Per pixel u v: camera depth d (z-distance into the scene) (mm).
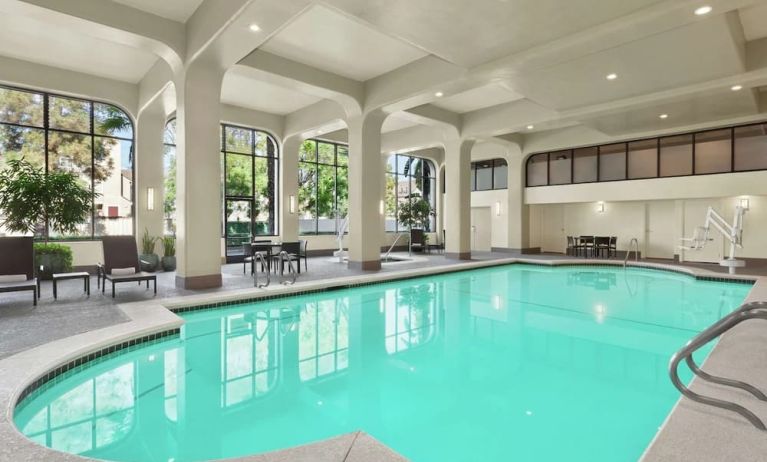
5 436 2254
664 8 5102
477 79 7609
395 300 7230
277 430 2869
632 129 11484
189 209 6996
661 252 13281
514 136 14281
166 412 3135
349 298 7367
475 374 3877
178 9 6426
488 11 5359
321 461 1953
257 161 12797
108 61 8359
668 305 6770
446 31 5934
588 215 14914
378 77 9234
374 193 10008
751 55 7246
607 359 4238
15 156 8539
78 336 4191
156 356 4363
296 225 12867
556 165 14453
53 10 5527
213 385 3645
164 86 8117
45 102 8820
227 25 5684
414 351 4547
